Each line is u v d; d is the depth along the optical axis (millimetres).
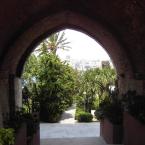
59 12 10688
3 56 10766
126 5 8969
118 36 11617
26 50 13680
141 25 9508
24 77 22141
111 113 12633
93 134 15695
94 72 28438
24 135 9773
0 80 10422
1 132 7035
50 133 16047
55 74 22672
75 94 28281
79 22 12648
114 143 11953
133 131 9891
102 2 9617
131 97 11133
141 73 11266
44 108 22391
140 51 11031
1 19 8680
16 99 12898
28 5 9258
